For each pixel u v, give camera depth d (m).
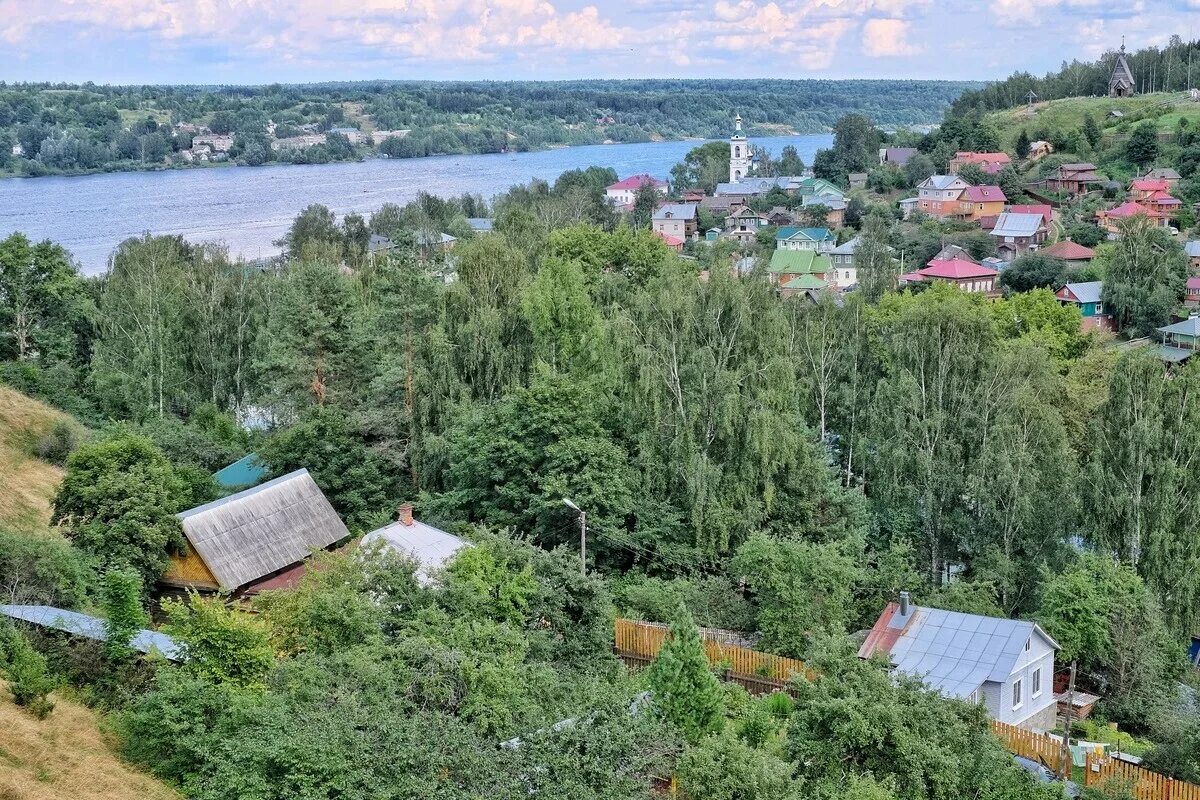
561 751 26.22
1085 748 38.28
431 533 45.19
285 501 47.72
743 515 54.06
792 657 44.81
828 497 56.31
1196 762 37.28
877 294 117.38
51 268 78.31
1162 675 46.81
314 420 55.09
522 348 61.97
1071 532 53.56
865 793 25.61
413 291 61.41
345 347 61.06
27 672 29.42
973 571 54.97
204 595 44.06
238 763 25.14
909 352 58.88
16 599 36.00
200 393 76.06
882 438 58.47
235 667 30.17
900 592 46.72
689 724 32.72
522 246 89.81
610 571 52.44
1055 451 55.03
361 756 25.17
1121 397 53.97
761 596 46.62
